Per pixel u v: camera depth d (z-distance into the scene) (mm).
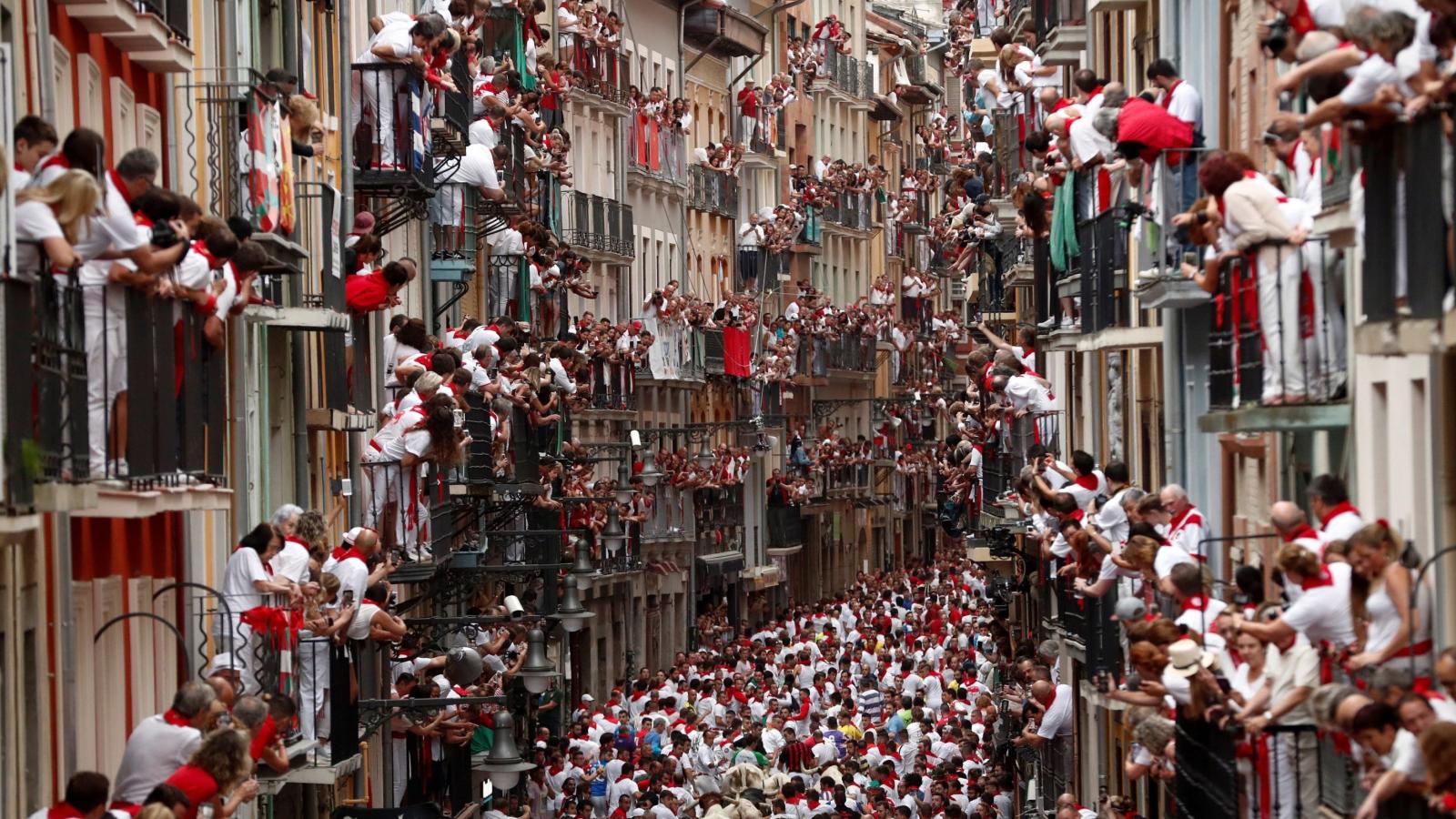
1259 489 52156
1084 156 60125
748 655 121812
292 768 52531
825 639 123875
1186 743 43750
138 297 37781
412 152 71812
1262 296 41500
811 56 194500
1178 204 52594
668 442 151750
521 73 103500
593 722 96375
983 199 113000
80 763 43344
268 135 53969
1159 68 53094
